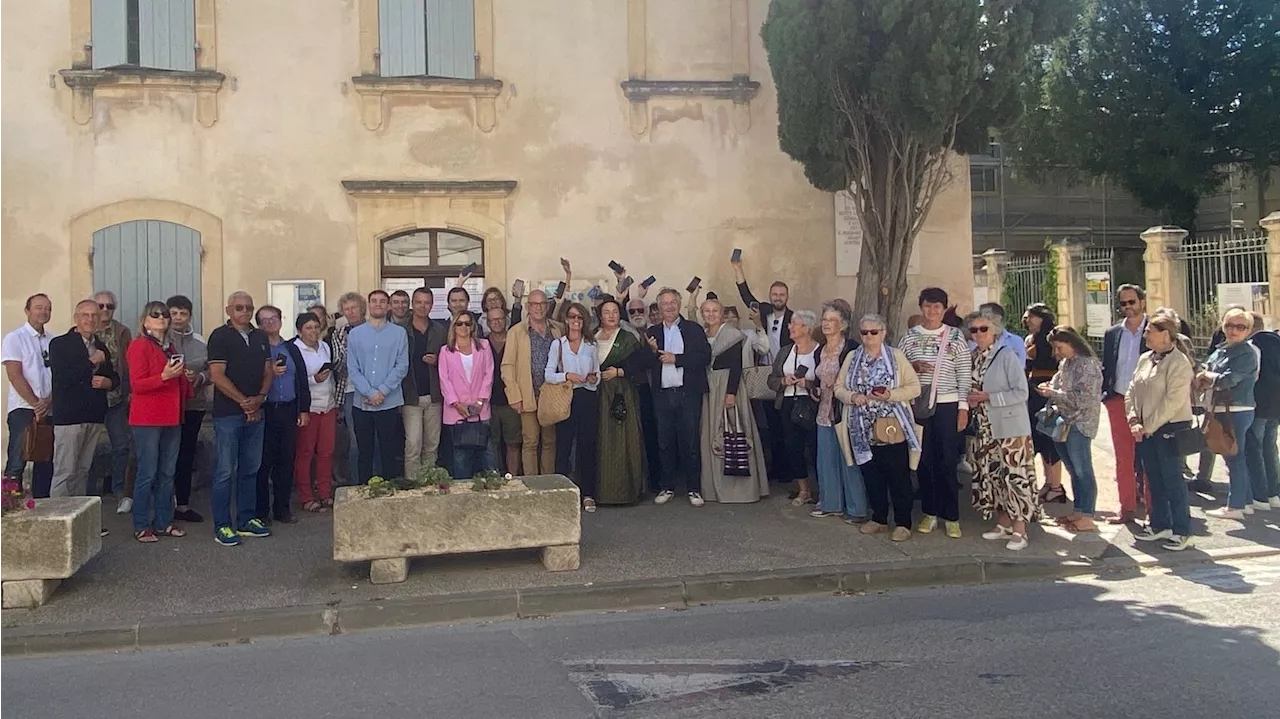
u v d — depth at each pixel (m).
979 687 4.64
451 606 6.14
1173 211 28.70
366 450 8.31
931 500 7.64
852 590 6.68
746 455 8.70
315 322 8.46
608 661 5.22
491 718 4.41
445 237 10.33
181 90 9.81
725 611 6.26
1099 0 26.77
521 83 10.36
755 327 9.59
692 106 10.63
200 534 7.80
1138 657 5.03
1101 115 27.45
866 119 8.81
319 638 5.87
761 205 10.73
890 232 8.97
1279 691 4.51
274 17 9.98
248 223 9.92
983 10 8.26
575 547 6.76
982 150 8.99
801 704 4.49
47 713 4.61
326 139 10.04
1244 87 25.83
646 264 10.56
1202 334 17.23
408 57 10.17
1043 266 21.66
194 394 8.21
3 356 7.79
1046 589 6.62
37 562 6.09
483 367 8.30
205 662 5.41
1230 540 7.62
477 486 6.69
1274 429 8.66
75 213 9.66
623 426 8.62
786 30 8.54
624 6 10.55
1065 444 8.05
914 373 7.39
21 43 9.60
